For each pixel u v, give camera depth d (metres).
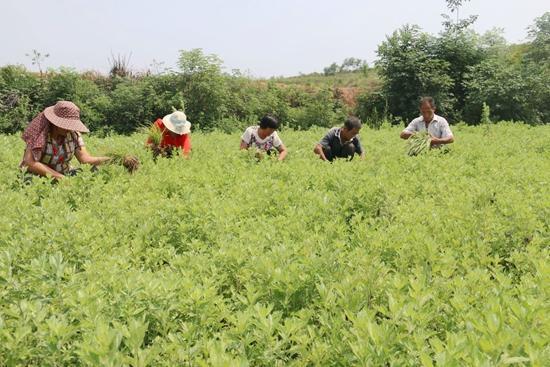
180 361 2.35
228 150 9.07
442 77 27.22
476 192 5.58
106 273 3.13
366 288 2.99
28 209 4.56
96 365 2.13
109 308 2.70
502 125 18.95
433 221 4.51
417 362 2.27
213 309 2.85
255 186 5.90
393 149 9.89
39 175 6.41
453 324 2.74
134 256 3.90
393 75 27.69
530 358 2.04
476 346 2.17
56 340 2.36
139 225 4.40
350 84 43.53
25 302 2.57
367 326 2.33
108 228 4.37
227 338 2.49
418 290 2.79
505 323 2.61
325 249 3.43
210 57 24.94
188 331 2.56
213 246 3.98
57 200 5.14
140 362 2.19
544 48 33.28
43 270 2.98
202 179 6.35
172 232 4.39
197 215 4.55
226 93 25.58
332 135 9.23
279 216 4.62
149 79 25.30
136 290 2.78
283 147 9.22
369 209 5.39
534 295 2.97
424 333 2.42
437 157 8.20
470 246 3.98
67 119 6.52
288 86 30.53
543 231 4.39
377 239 3.99
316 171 6.82
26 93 23.23
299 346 2.45
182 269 3.23
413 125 10.23
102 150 8.43
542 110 28.27
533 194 5.44
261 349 2.48
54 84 23.38
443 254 3.67
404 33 28.72
